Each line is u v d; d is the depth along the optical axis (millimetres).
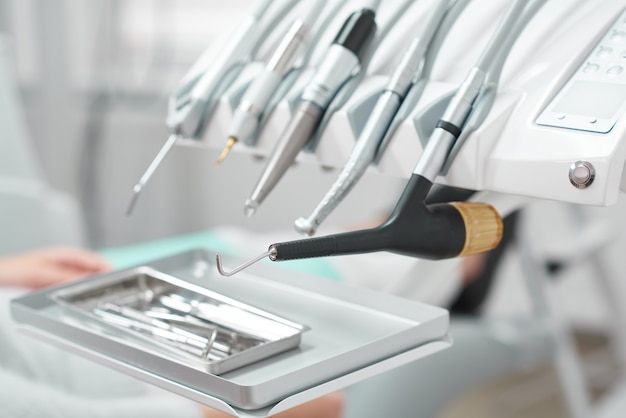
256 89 676
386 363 578
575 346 2490
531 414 2160
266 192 621
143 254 1395
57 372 920
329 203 583
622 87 562
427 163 579
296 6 780
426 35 646
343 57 655
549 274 1732
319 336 624
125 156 2895
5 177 1724
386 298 659
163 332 637
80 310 652
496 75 611
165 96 2830
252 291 716
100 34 2865
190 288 672
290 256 518
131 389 953
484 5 695
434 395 1533
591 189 533
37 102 2912
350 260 1342
